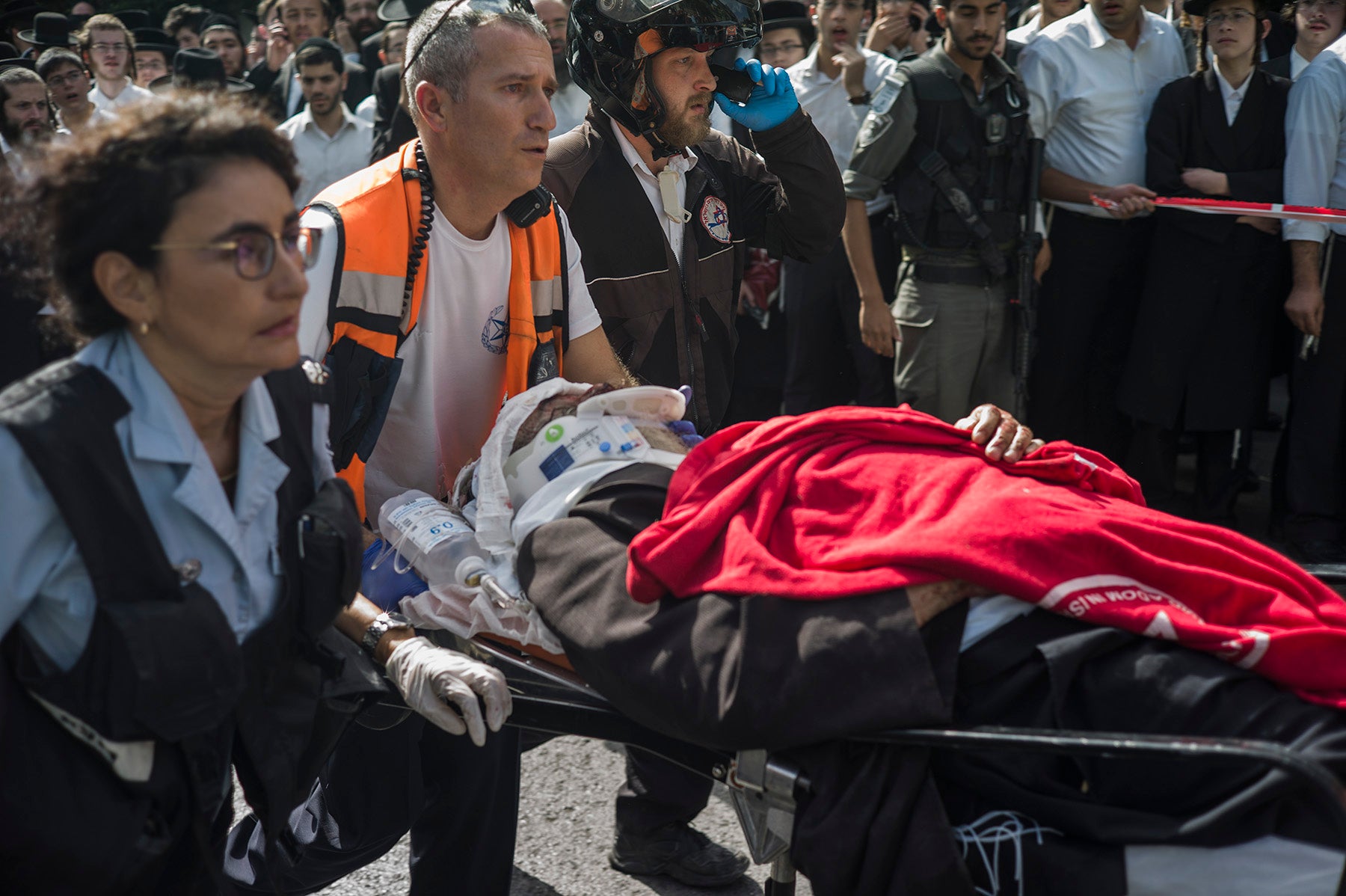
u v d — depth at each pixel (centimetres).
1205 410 435
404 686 176
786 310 504
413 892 226
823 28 482
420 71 206
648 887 264
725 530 171
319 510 158
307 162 604
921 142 400
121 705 136
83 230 131
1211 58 417
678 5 243
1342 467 423
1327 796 122
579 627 173
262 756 159
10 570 132
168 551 142
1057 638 153
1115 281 445
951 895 145
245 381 142
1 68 527
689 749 173
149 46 720
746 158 296
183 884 163
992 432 184
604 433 200
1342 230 404
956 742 142
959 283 409
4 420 130
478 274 220
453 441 233
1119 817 142
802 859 152
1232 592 155
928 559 154
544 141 208
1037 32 450
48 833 141
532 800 296
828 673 150
